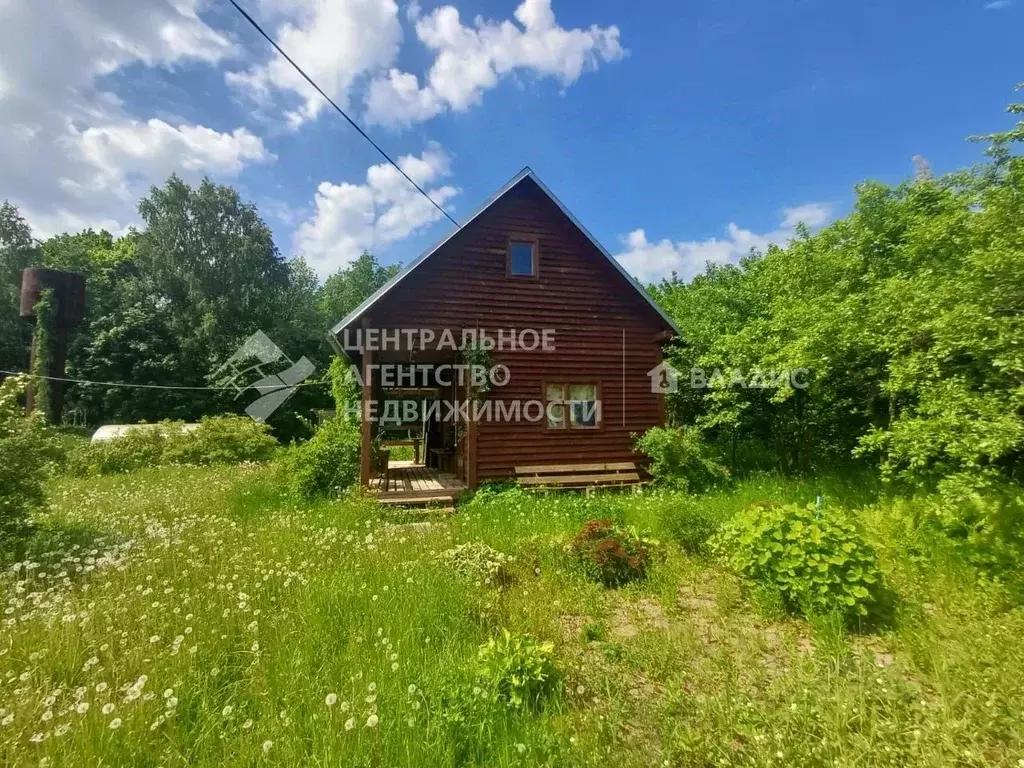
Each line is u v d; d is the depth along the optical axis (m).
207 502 9.52
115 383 29.16
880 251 11.41
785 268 12.07
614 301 12.64
